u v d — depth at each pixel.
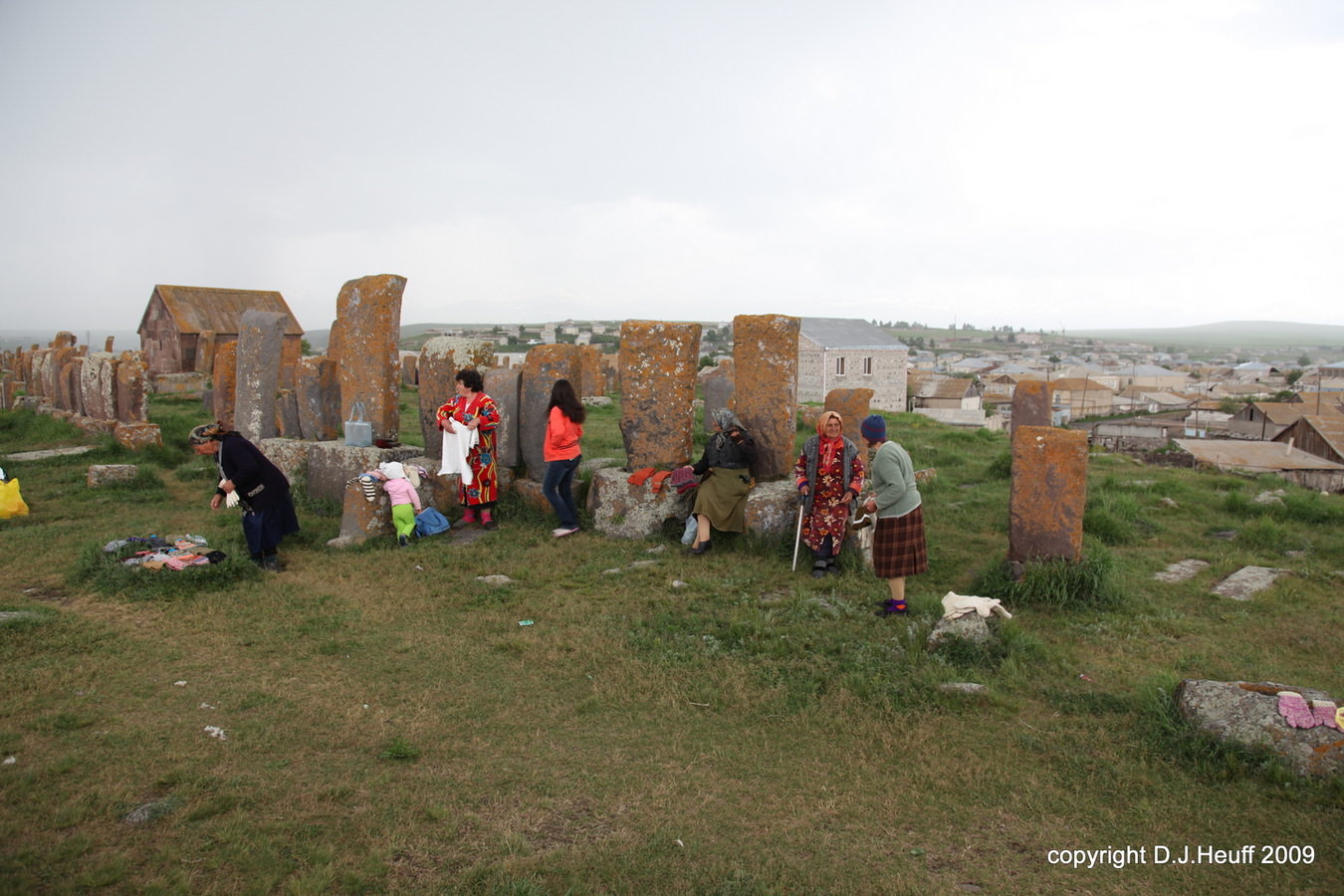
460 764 4.18
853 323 60.31
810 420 19.50
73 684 5.02
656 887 3.21
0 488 10.05
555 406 8.86
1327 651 5.84
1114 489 12.20
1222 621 6.53
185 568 7.13
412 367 30.66
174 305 35.66
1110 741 4.46
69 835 3.40
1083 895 3.21
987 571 7.36
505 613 6.57
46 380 21.61
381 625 6.26
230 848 3.35
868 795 3.94
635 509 8.88
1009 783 4.05
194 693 4.95
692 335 9.19
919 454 16.27
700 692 5.04
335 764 4.14
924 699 4.93
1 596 6.80
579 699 4.98
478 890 3.15
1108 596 6.82
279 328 12.61
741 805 3.84
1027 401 13.62
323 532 9.24
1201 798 3.90
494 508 9.84
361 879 3.17
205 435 7.55
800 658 5.59
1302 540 9.15
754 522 8.31
